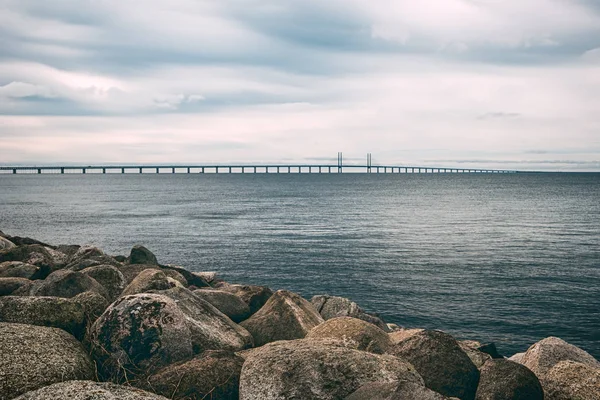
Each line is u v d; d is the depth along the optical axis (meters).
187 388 6.33
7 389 5.27
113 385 4.78
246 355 7.44
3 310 7.68
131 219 75.44
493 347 11.62
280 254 44.56
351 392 5.98
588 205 107.06
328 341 7.14
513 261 40.94
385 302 28.66
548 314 25.97
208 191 173.62
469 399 7.45
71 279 10.50
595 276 35.03
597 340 22.22
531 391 7.17
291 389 5.89
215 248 47.97
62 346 6.28
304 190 182.38
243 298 11.90
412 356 7.77
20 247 17.02
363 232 60.56
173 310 7.68
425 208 99.06
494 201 121.06
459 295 29.97
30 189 191.75
